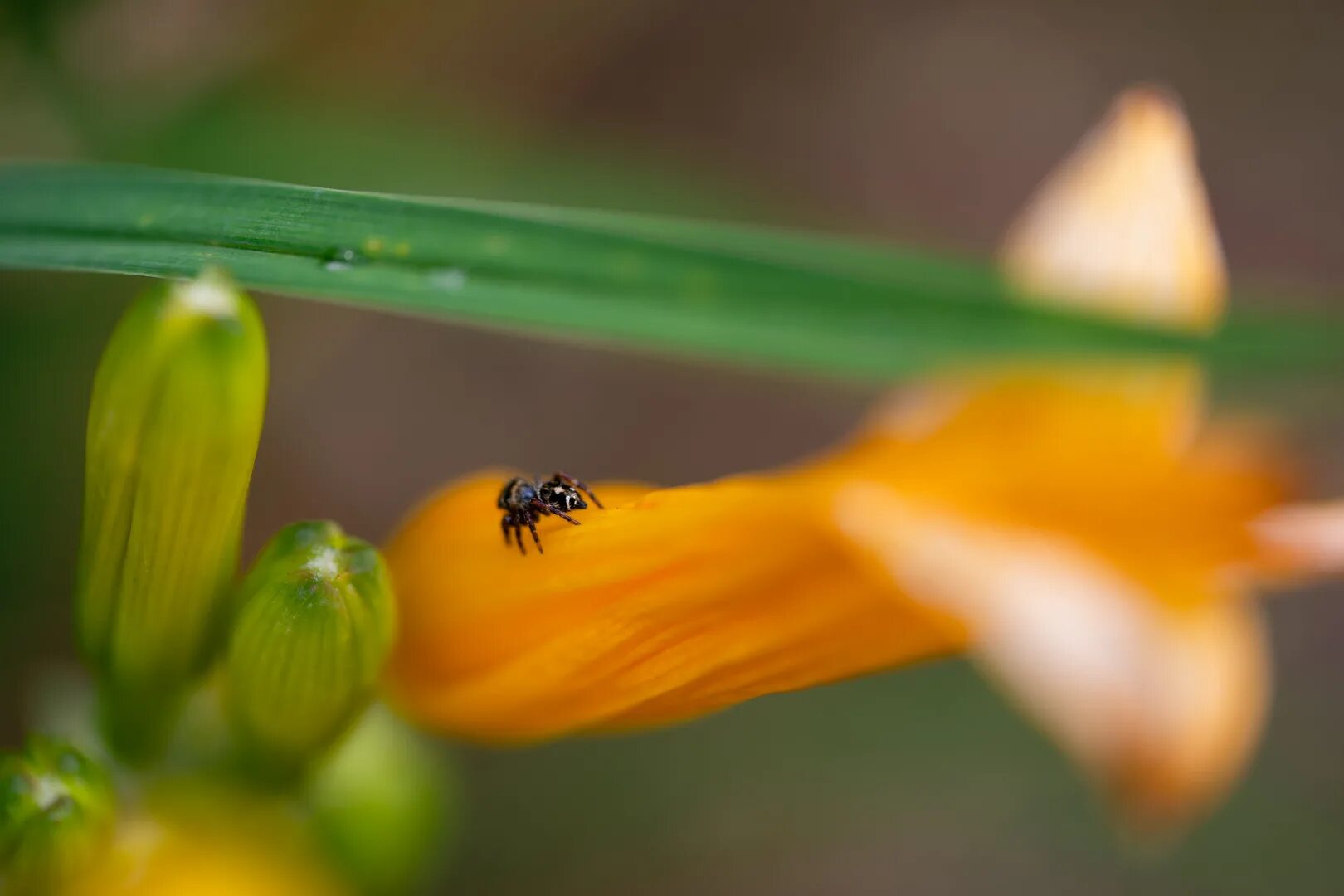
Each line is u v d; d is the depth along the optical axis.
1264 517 0.22
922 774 0.35
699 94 0.54
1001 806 0.38
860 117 0.56
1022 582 0.20
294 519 0.44
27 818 0.24
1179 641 0.20
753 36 0.56
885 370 0.23
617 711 0.23
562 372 0.49
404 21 0.39
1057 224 0.24
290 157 0.33
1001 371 0.23
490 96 0.47
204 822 0.25
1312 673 0.48
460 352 0.48
